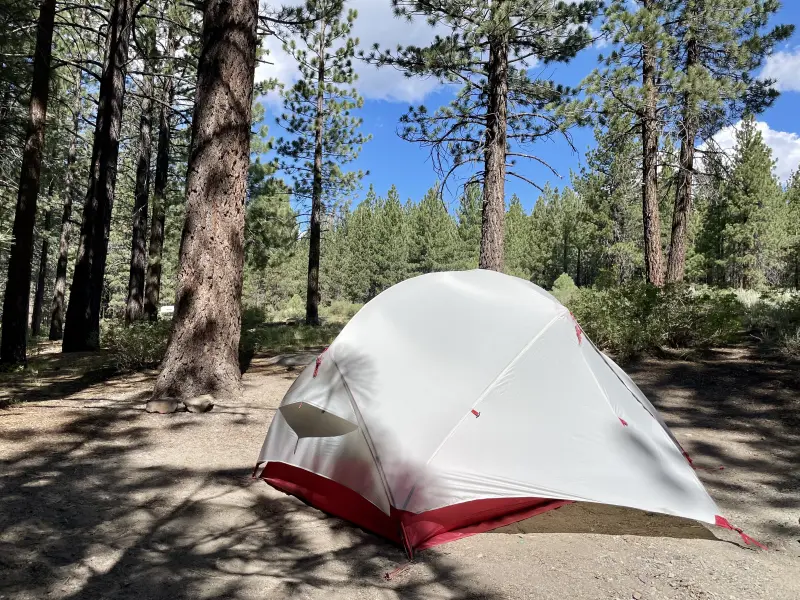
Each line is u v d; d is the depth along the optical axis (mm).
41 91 8961
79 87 17625
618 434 3789
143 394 6902
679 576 3008
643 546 3393
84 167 19234
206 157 6496
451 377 3902
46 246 23625
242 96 6617
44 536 3199
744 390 6941
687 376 7766
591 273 48875
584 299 11016
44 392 7051
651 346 9195
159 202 15398
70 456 4613
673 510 3398
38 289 25469
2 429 5207
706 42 12164
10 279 8930
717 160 13484
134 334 9000
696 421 6020
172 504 3807
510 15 10258
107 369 8852
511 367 3938
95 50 16734
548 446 3637
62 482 4039
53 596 2605
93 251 12258
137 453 4797
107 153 12094
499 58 11117
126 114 19453
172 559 3072
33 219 9055
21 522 3338
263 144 16609
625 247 31703
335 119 18797
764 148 31172
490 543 3445
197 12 15359
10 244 8906
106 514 3570
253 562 3107
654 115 11766
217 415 5984
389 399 3848
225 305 6688
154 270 15984
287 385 7555
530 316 4320
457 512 3588
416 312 4480
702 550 3338
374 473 3549
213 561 3086
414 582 2953
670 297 9516
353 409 3869
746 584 2922
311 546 3365
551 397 3873
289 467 4246
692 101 11383
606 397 3996
